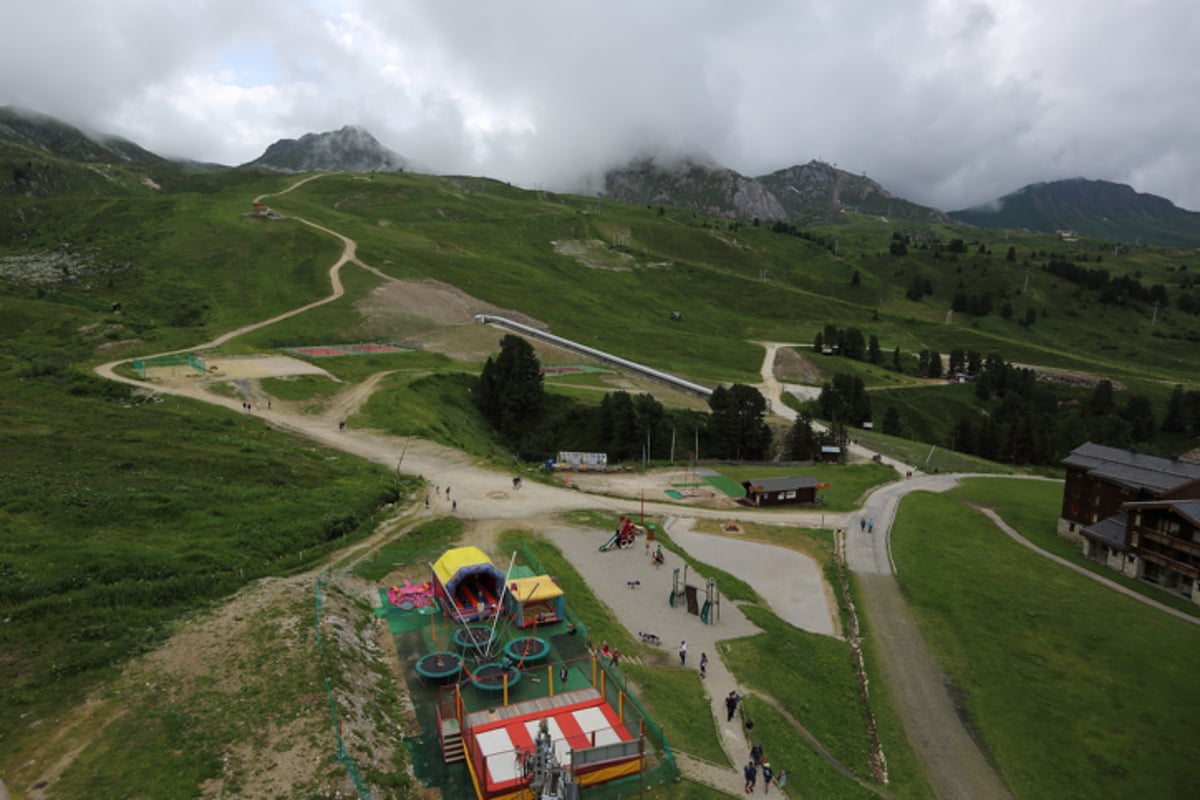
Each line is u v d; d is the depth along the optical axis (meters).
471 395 130.75
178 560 46.16
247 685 32.69
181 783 26.59
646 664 44.41
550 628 44.47
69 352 119.25
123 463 64.56
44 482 56.69
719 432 127.81
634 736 33.16
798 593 64.19
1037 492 109.31
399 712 34.62
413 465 82.81
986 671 55.97
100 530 49.84
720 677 44.66
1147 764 46.34
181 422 83.38
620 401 125.06
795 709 44.16
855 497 97.50
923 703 51.06
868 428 171.75
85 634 35.88
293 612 39.88
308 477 69.69
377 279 194.50
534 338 187.38
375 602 46.25
